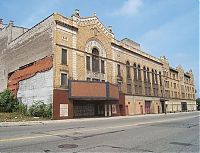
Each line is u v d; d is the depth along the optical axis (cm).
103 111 3703
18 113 3253
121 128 1587
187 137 1136
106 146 870
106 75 3928
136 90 4725
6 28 4309
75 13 3466
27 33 3678
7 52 4166
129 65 4619
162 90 5872
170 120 2528
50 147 842
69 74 3219
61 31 3219
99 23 3909
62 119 2908
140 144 922
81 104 3362
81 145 887
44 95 3088
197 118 2894
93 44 3734
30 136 1124
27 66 3547
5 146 852
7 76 4038
